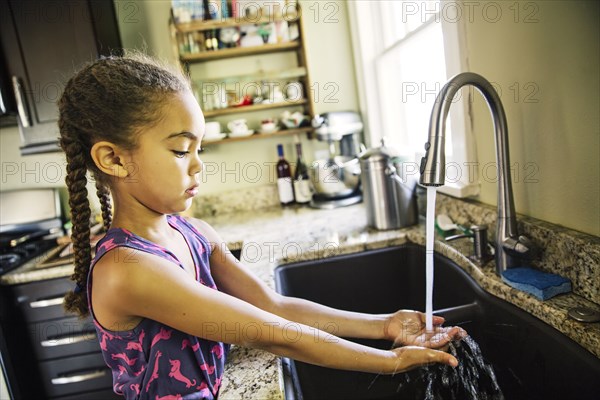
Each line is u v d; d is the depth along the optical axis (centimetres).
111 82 63
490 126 107
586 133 75
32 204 214
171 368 66
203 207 223
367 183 141
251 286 89
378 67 198
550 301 76
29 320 166
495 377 82
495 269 92
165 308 62
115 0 207
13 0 175
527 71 87
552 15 78
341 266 130
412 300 132
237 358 74
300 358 68
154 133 63
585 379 66
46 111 184
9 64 180
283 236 153
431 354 72
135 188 66
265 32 205
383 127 202
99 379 172
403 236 132
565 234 80
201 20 189
